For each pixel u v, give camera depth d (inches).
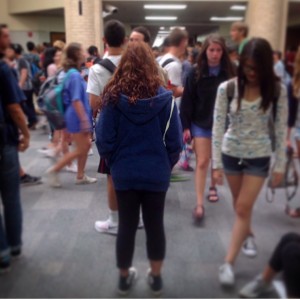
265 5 317.4
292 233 78.5
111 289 84.9
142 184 74.2
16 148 88.7
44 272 90.7
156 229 78.4
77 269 92.0
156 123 74.0
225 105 81.9
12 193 90.2
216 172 86.1
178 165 163.5
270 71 74.2
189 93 113.9
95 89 96.3
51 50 208.5
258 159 80.2
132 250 80.8
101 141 74.4
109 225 108.0
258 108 77.0
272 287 79.3
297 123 102.5
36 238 105.8
